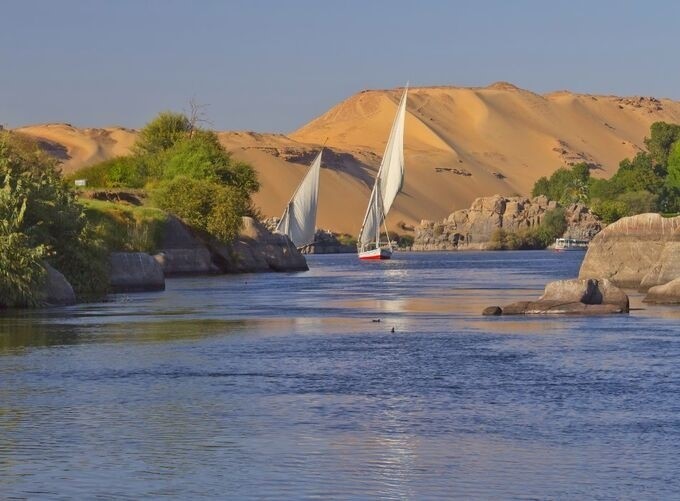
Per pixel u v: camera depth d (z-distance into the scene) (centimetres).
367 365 4038
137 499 2220
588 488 2303
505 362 4103
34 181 7775
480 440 2734
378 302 7612
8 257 6606
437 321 5869
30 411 3108
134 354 4372
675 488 2303
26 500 2212
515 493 2266
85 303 7194
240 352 4444
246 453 2594
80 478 2375
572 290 6234
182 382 3631
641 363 4053
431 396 3359
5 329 5369
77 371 3881
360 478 2372
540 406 3189
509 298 8100
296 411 3111
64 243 7962
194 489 2286
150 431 2836
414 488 2297
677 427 2886
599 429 2864
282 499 2216
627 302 6250
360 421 2967
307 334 5184
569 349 4481
